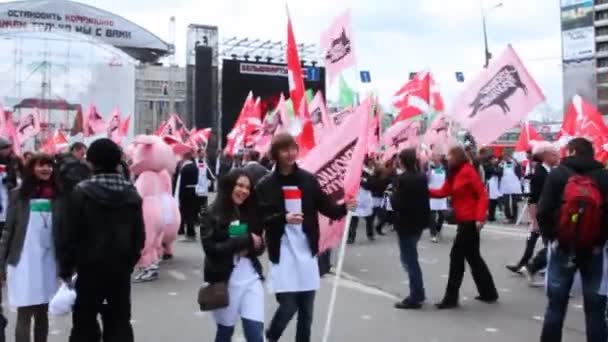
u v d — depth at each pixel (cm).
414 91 1742
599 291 566
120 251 519
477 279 854
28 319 588
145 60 5191
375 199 1559
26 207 579
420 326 739
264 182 548
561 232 559
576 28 5956
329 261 1007
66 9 4634
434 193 835
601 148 1180
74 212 513
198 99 4131
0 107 1942
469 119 1056
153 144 1055
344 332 715
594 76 5906
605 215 553
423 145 1861
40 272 577
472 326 738
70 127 3906
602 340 568
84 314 520
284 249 545
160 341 686
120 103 4109
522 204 2252
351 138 584
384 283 996
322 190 564
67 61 3991
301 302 554
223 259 496
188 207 1477
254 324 501
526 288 944
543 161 991
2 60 3869
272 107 4241
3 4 4456
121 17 4841
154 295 922
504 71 1039
